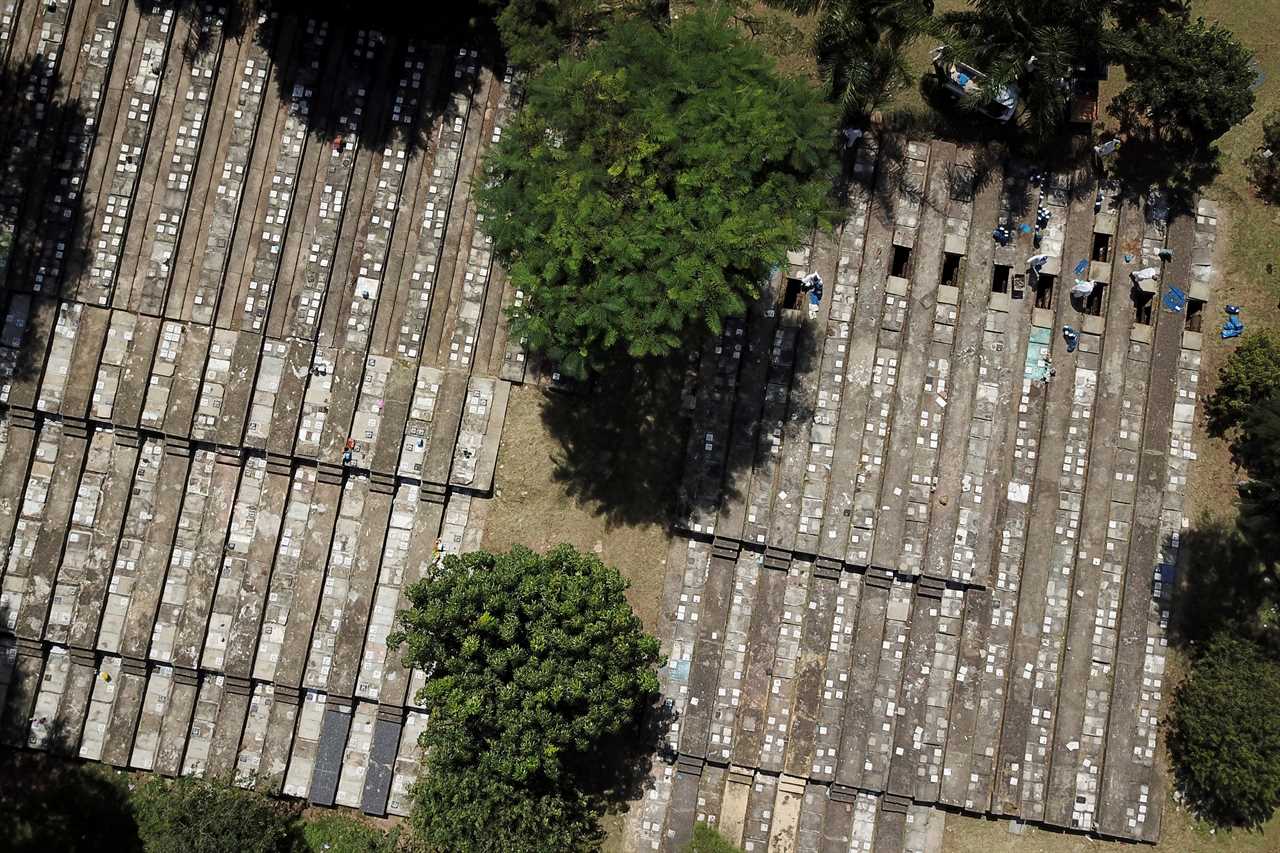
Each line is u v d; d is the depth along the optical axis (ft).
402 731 111.65
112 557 112.16
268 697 112.68
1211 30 108.68
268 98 113.39
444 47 113.60
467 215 113.70
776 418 112.68
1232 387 112.16
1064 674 111.75
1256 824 111.96
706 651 111.96
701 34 96.43
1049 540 112.78
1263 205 115.34
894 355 113.50
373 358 112.98
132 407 111.75
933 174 114.11
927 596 112.06
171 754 111.45
